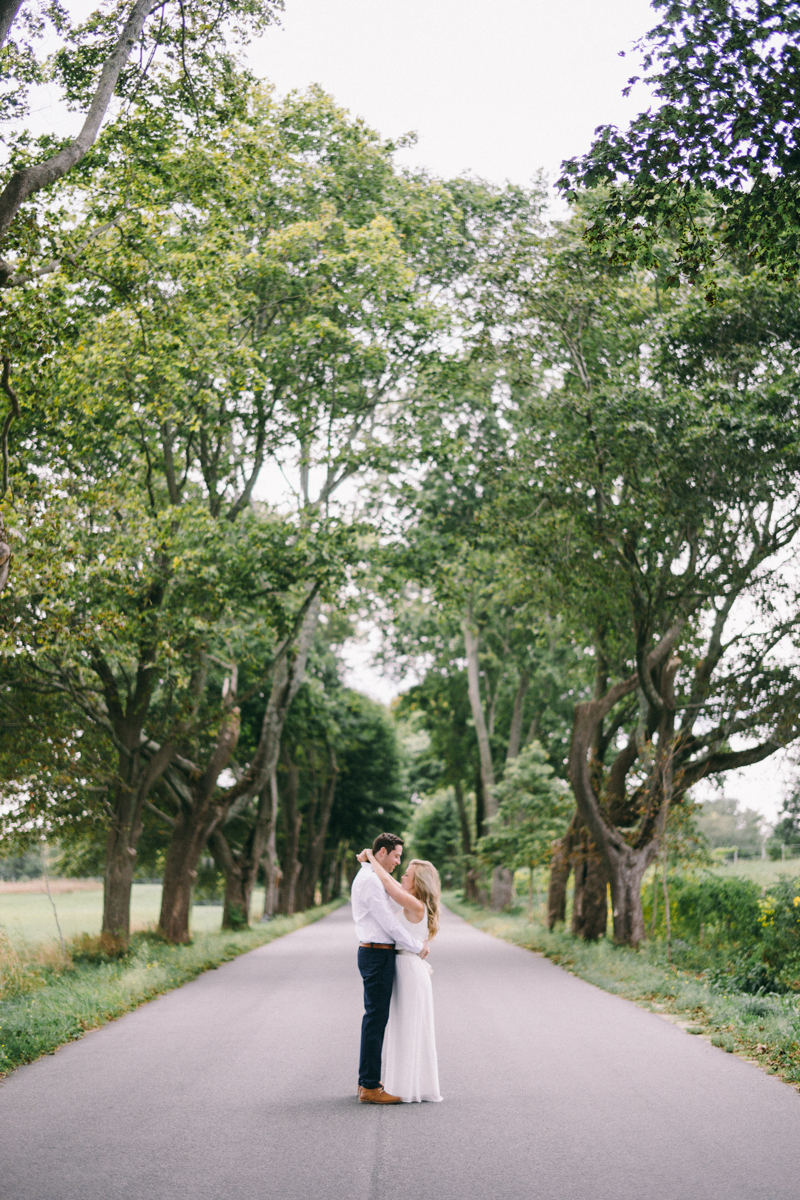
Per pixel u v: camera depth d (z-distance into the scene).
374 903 7.79
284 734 36.97
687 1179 5.70
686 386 18.11
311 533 20.80
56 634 16.31
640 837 21.08
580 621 23.17
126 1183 5.66
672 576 19.88
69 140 14.45
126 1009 12.99
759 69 8.90
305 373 22.56
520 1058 9.44
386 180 23.30
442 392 23.11
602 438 18.44
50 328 13.05
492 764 44.91
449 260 24.45
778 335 17.39
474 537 24.75
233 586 20.23
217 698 31.31
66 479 15.93
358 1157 6.16
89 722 20.80
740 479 17.48
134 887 93.75
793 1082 8.28
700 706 20.16
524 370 20.48
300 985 16.05
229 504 24.73
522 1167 5.93
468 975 17.50
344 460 23.05
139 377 17.81
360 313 21.88
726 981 14.02
